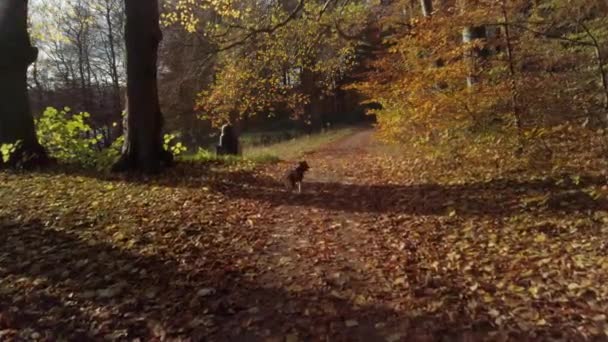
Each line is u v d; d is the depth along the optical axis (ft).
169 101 47.32
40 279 15.46
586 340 11.18
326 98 141.28
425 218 22.49
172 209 24.29
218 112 44.65
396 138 38.86
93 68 136.67
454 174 30.94
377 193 29.01
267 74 46.44
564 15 27.07
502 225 20.29
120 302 14.14
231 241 20.08
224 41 41.57
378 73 36.32
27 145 35.53
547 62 27.81
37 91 135.33
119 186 28.96
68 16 103.04
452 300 13.91
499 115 29.73
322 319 13.21
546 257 16.37
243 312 13.75
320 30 46.34
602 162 23.36
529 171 26.55
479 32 34.12
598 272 14.61
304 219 23.75
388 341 11.94
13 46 34.65
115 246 18.62
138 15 32.55
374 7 53.06
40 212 22.80
